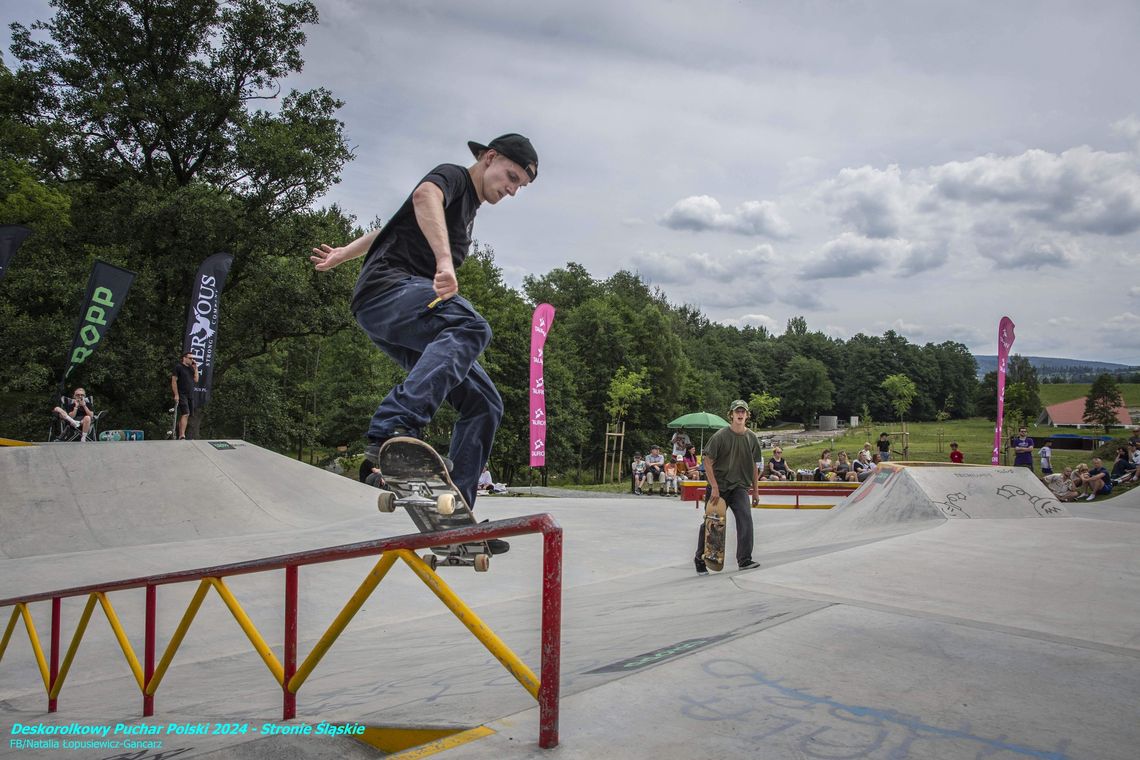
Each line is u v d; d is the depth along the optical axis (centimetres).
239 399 2531
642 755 178
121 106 2078
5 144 1978
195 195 2055
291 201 2281
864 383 12119
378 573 200
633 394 4453
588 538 908
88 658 502
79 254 2142
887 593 407
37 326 1919
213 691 407
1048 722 212
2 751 300
